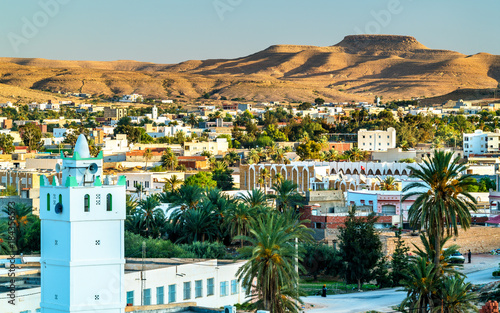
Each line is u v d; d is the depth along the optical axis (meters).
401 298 148.75
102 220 94.25
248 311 115.12
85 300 93.81
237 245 189.62
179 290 129.25
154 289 124.56
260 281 113.81
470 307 122.06
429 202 130.50
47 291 94.88
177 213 190.50
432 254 130.12
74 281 93.31
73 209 92.88
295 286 119.88
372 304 143.12
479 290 147.12
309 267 170.75
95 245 94.25
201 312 104.06
